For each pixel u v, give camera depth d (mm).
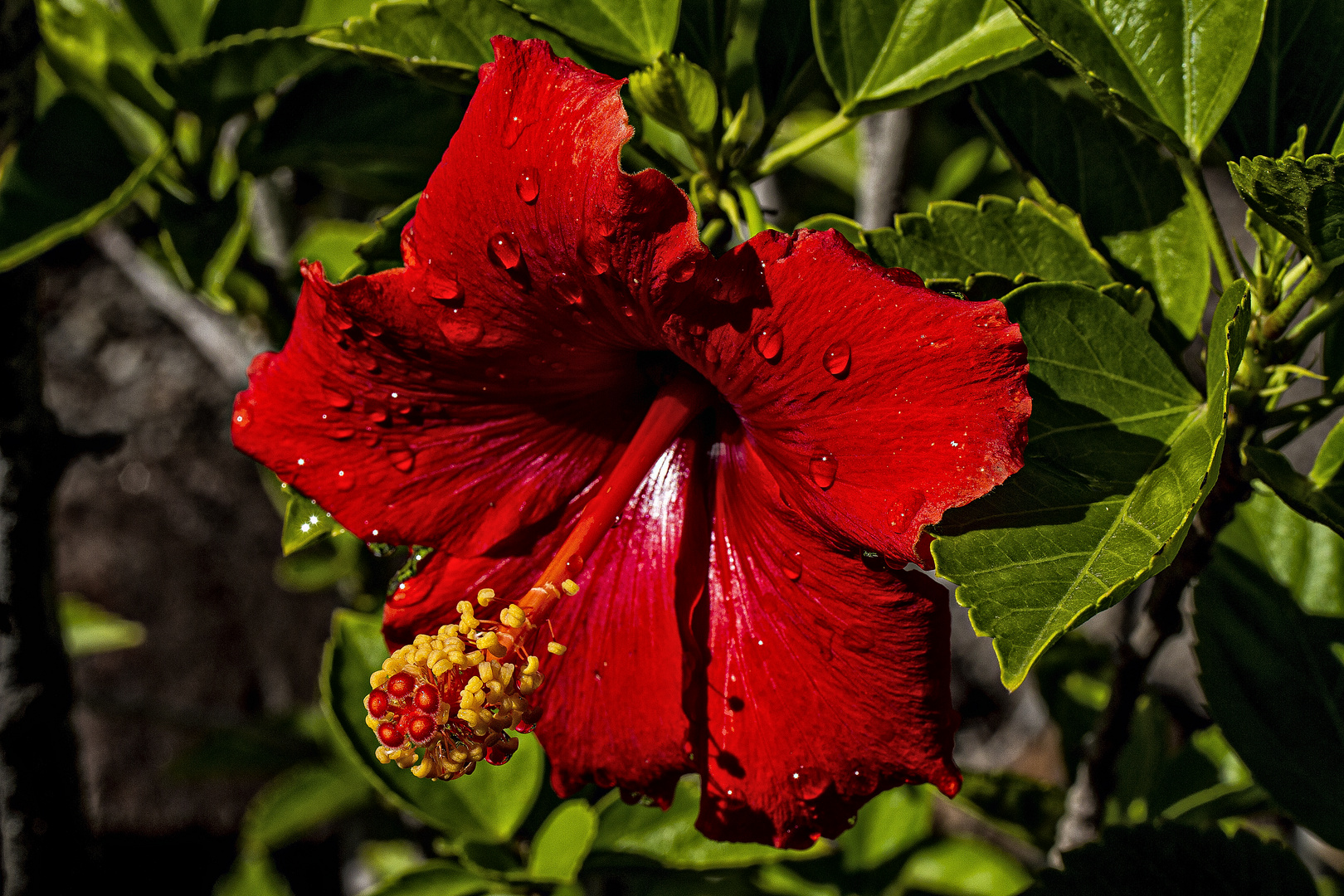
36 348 661
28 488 659
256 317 787
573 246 569
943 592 575
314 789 881
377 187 758
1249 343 599
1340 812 641
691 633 597
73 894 676
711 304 565
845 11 616
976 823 1217
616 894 866
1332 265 580
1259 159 561
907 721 578
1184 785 738
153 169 677
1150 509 567
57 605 672
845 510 566
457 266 580
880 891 745
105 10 715
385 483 600
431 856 878
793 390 566
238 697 1338
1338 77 602
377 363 591
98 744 1318
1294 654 653
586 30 619
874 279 556
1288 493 586
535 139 565
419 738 577
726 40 631
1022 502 570
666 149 650
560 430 606
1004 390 553
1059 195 624
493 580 606
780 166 627
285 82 722
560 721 602
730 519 599
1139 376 587
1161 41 593
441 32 621
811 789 587
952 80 607
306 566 914
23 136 674
